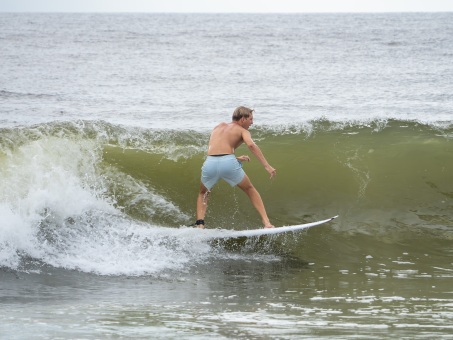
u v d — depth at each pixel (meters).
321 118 42.62
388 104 80.06
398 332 16.64
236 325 17.25
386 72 118.69
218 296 21.42
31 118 65.50
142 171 33.53
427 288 22.78
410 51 157.88
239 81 106.62
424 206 32.69
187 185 32.97
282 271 25.41
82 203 29.12
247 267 25.86
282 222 30.88
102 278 23.50
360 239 29.75
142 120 65.19
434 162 36.22
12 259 24.44
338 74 116.31
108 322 17.28
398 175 35.00
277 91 93.94
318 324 17.48
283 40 197.25
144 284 22.97
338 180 34.38
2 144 33.09
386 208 32.41
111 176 32.47
